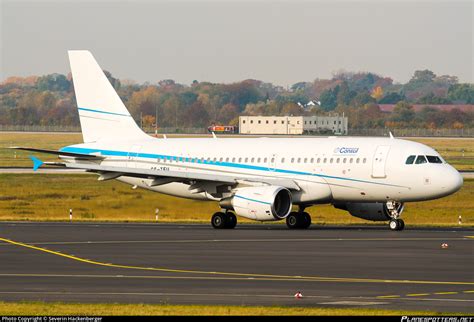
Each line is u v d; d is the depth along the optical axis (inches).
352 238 6220.5
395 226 6978.4
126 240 6127.0
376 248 5546.3
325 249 5502.0
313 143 7396.7
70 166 7436.0
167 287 3983.8
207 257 5118.1
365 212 7504.9
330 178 7190.0
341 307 3454.7
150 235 6520.7
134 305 3435.0
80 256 5191.9
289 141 7554.1
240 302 3582.7
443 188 6825.8
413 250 5423.2
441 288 3949.3
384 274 4394.7
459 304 3521.2
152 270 4566.9
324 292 3836.1
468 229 7106.3
